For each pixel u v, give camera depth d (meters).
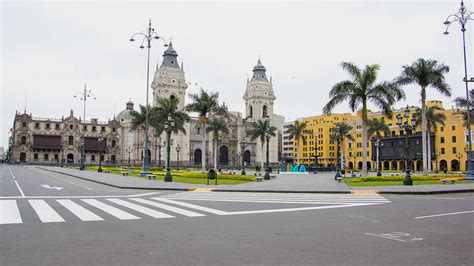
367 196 23.45
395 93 42.03
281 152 186.88
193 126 130.50
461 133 97.38
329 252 8.79
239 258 8.23
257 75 141.25
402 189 27.64
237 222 12.94
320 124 154.12
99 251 8.80
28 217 13.64
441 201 20.42
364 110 41.78
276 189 27.25
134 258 8.20
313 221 13.23
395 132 115.06
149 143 127.50
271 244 9.60
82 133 133.25
